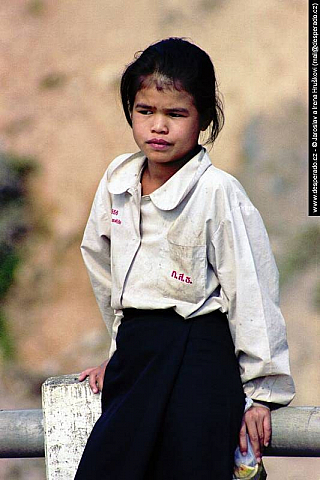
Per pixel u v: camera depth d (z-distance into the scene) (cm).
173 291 652
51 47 2639
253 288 629
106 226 698
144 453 612
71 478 690
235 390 633
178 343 639
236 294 634
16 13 2727
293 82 2438
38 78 2588
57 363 2127
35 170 2406
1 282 2253
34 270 2269
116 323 692
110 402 664
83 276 2252
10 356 2144
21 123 2505
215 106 668
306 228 2208
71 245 2297
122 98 670
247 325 630
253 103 2411
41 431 708
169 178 660
